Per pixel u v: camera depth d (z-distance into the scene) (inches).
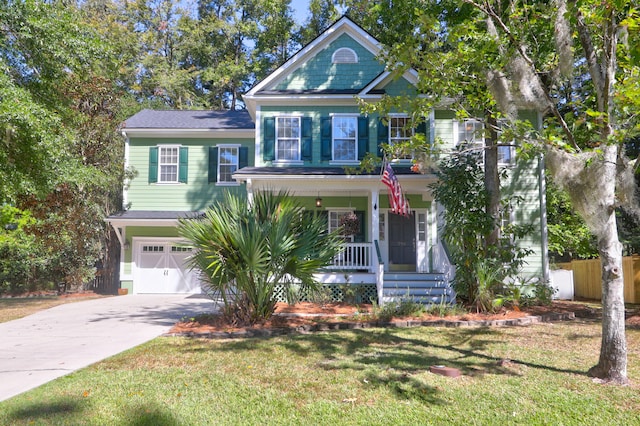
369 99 617.9
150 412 189.9
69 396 208.5
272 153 628.1
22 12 455.2
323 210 650.2
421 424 178.5
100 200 737.0
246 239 350.3
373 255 548.1
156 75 1227.2
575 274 703.1
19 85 501.4
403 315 424.5
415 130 613.9
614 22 233.0
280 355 288.8
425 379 233.3
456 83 344.2
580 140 362.3
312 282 385.4
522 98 287.1
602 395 208.7
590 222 237.1
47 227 663.8
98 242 765.9
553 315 432.1
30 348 315.6
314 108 637.3
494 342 326.0
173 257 733.9
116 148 735.1
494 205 487.2
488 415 187.3
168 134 738.8
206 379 236.1
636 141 682.8
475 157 477.7
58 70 512.7
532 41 351.9
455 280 467.5
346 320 405.4
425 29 330.3
